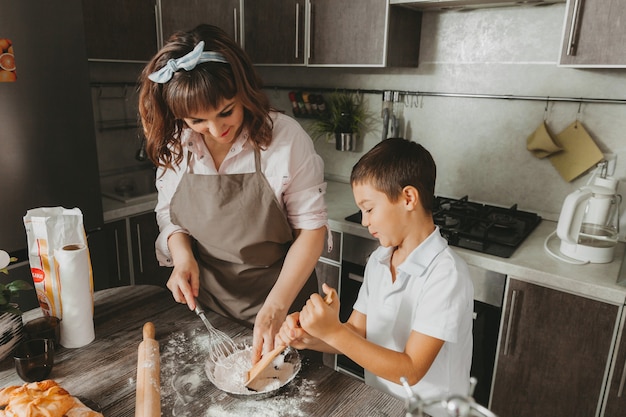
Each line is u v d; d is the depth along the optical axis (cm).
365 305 119
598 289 146
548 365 163
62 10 180
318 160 131
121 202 229
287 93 273
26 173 182
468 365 109
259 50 236
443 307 95
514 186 213
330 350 106
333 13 207
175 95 97
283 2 220
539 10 190
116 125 266
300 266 125
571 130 192
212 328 108
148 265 243
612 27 149
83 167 199
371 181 99
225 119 105
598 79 184
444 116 224
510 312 166
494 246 176
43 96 181
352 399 88
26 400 78
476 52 209
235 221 130
